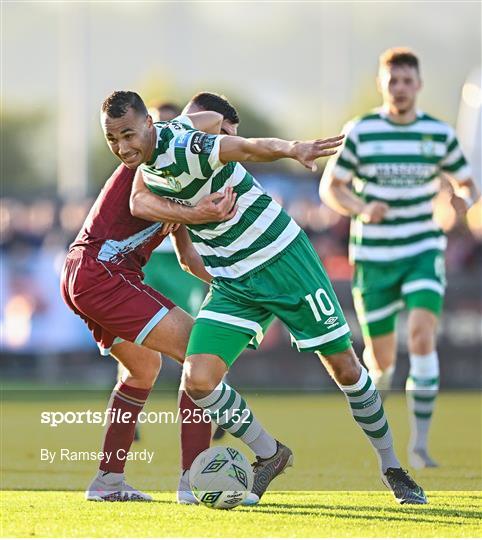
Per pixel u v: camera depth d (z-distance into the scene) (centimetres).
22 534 2011
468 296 6006
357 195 3447
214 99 2472
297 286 2297
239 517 2202
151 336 2367
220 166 2192
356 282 3450
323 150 2070
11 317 6025
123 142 2192
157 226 2436
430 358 3212
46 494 2570
